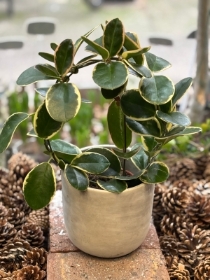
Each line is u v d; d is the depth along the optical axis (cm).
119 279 49
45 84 115
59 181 68
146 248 54
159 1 191
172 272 52
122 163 54
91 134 107
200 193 64
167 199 61
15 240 56
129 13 183
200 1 77
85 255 52
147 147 50
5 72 116
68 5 189
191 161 75
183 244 56
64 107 41
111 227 48
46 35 126
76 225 49
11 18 168
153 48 119
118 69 41
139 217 48
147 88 43
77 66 43
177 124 42
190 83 46
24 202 66
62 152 49
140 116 45
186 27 159
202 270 51
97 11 185
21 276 50
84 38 40
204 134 83
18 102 100
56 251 53
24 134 98
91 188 47
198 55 82
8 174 71
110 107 50
